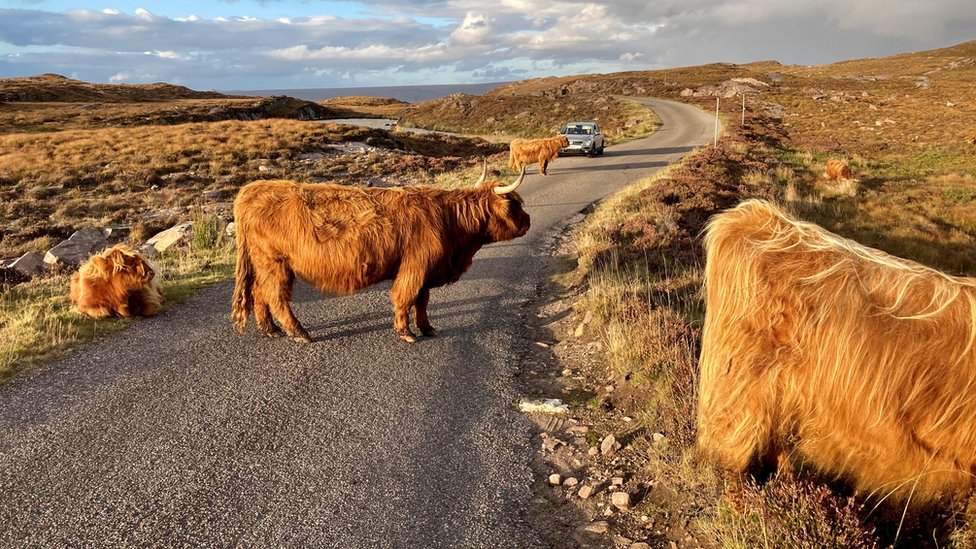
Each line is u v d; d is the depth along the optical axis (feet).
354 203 19.71
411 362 19.94
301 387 17.97
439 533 11.88
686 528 11.70
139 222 53.36
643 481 13.44
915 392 8.90
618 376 18.57
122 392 17.47
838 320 9.31
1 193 70.44
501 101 264.52
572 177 68.64
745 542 10.29
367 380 18.52
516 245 37.14
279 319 20.99
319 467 13.92
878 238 47.65
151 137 108.58
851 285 9.41
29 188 73.15
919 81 274.77
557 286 29.45
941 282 9.24
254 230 19.90
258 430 15.48
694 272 27.66
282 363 19.70
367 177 80.48
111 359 19.79
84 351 20.39
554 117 218.59
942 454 9.07
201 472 13.64
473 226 21.40
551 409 16.75
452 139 154.20
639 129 149.38
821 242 10.03
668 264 29.58
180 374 18.75
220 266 32.60
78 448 14.53
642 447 14.75
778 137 125.80
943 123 152.97
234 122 130.62
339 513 12.35
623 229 36.19
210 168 84.02
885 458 9.46
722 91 254.06
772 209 10.58
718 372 10.51
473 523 12.21
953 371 8.72
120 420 15.89
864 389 9.16
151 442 14.84
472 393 17.89
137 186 74.33
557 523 12.30
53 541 11.41
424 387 18.12
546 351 21.61
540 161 71.26
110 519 12.04
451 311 25.39
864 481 10.16
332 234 19.25
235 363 19.65
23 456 14.16
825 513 9.98
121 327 22.72
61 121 191.52
